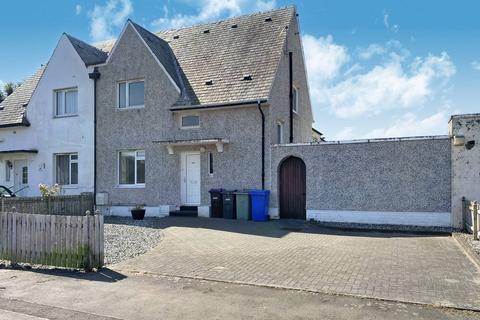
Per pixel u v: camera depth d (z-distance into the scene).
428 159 13.66
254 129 16.19
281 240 11.30
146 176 17.92
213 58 18.92
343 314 5.44
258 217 15.36
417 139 13.80
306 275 7.43
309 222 14.81
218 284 6.94
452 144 13.30
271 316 5.41
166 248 10.15
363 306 5.73
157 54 18.28
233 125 16.50
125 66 18.55
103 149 18.88
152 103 17.91
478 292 6.28
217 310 5.67
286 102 18.89
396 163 14.06
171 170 17.45
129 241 11.12
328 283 6.88
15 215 8.77
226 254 9.38
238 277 7.34
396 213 13.98
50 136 20.17
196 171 17.27
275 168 15.83
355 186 14.58
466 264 8.20
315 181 15.17
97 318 5.43
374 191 14.31
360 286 6.67
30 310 5.75
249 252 9.60
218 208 16.28
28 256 8.53
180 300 6.12
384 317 5.30
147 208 17.78
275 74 16.92
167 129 17.56
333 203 14.86
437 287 6.56
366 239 11.51
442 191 13.48
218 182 16.62
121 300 6.16
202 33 20.95
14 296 6.40
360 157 14.56
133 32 18.48
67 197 16.86
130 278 7.39
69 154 19.97
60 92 20.30
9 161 21.48
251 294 6.37
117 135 18.59
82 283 7.09
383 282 6.88
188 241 11.12
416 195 13.77
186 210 17.12
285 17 19.59
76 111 19.88
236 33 19.91
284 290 6.55
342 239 11.49
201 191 16.91
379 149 14.30
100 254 8.10
